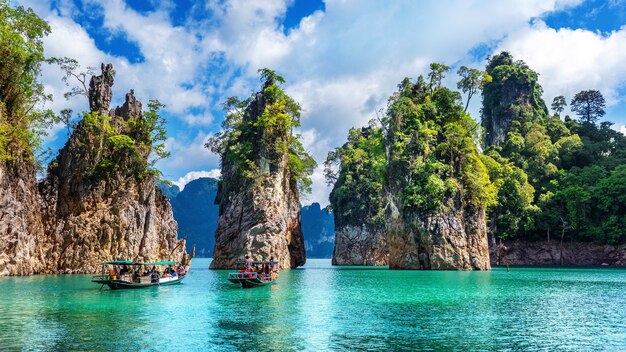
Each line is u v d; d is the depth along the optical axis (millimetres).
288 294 47812
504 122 165125
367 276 77062
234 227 101500
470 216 97688
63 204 78750
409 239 97125
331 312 35750
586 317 34281
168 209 89000
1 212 67438
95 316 33219
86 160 79500
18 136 71375
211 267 103688
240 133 107438
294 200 115812
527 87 168125
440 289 53625
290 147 112438
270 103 107812
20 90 73812
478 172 102312
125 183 81500
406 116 102750
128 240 79312
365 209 146250
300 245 117375
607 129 157625
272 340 26250
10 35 70438
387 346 25062
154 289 51750
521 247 131125
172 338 26516
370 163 143875
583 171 131250
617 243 121812
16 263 68875
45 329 28594
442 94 105438
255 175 101125
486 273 85188
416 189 95312
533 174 138125
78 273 74812
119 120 84688
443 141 100938
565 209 127188
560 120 160750
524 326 30703
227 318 32844
